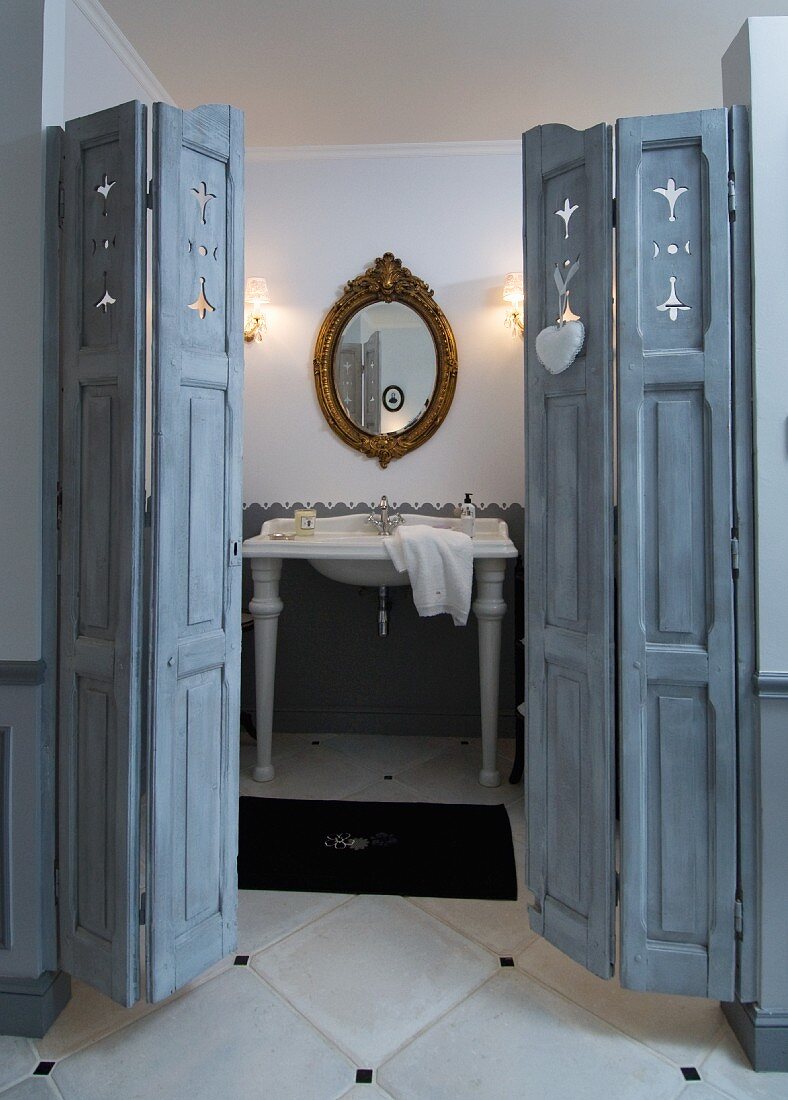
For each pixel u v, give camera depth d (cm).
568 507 165
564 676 168
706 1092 145
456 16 237
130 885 154
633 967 159
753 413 151
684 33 246
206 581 164
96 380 156
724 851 154
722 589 152
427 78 274
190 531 159
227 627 170
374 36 248
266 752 296
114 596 156
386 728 347
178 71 270
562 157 162
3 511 161
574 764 167
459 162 329
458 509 332
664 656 155
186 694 160
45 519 162
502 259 330
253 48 255
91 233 157
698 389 152
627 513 154
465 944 192
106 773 158
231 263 166
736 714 154
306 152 331
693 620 154
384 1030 161
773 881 152
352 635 346
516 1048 156
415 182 331
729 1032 162
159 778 154
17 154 158
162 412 151
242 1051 155
